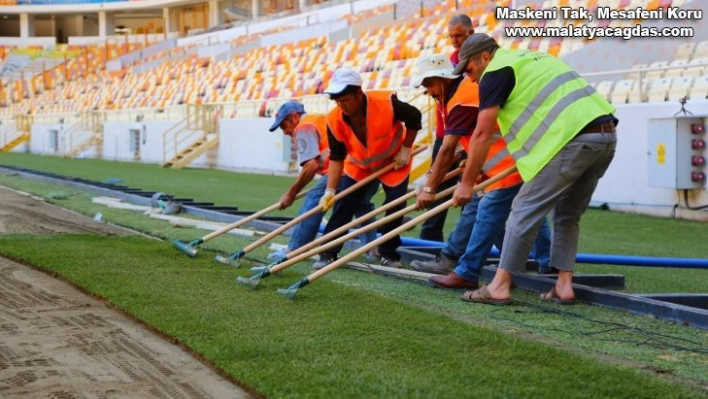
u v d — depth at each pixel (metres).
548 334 3.73
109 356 3.25
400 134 5.55
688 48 12.73
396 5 24.17
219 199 12.19
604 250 7.13
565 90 4.20
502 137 4.68
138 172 19.92
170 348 3.37
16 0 47.06
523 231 4.28
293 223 5.59
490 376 2.86
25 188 13.00
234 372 2.93
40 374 3.01
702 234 8.35
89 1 46.59
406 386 2.73
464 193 4.35
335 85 5.14
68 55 44.19
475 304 4.41
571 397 2.65
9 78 43.47
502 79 4.21
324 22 27.11
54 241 6.44
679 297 4.49
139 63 37.03
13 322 3.81
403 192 5.62
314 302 4.17
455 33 5.68
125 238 6.73
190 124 23.27
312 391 2.69
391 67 21.69
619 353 3.39
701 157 9.49
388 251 5.62
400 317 3.81
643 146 10.24
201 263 5.47
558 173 4.16
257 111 21.75
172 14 45.53
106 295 4.29
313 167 5.84
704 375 3.05
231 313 3.88
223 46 31.80
